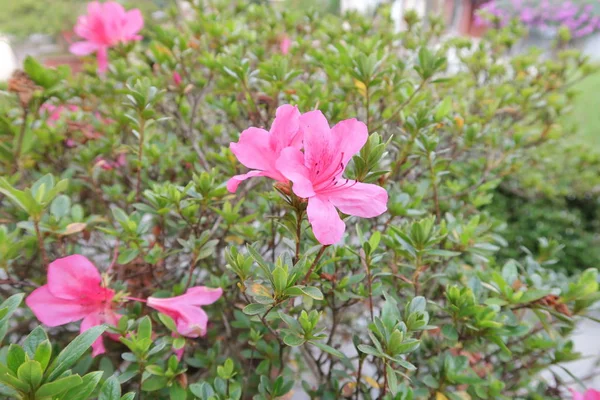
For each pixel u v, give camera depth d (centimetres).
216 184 26
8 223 28
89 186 33
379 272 24
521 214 69
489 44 56
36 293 20
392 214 26
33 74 24
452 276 27
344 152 17
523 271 25
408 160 30
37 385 11
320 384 26
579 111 111
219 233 30
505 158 39
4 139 29
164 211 23
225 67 29
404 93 31
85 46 37
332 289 22
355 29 49
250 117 33
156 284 27
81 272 20
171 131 41
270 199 25
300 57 43
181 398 20
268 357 24
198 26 40
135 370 19
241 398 25
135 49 40
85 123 33
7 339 27
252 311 16
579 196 70
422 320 18
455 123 32
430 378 22
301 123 16
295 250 18
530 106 44
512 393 26
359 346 17
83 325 20
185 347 24
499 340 20
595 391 23
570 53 48
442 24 51
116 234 23
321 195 16
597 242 66
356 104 33
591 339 45
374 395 31
